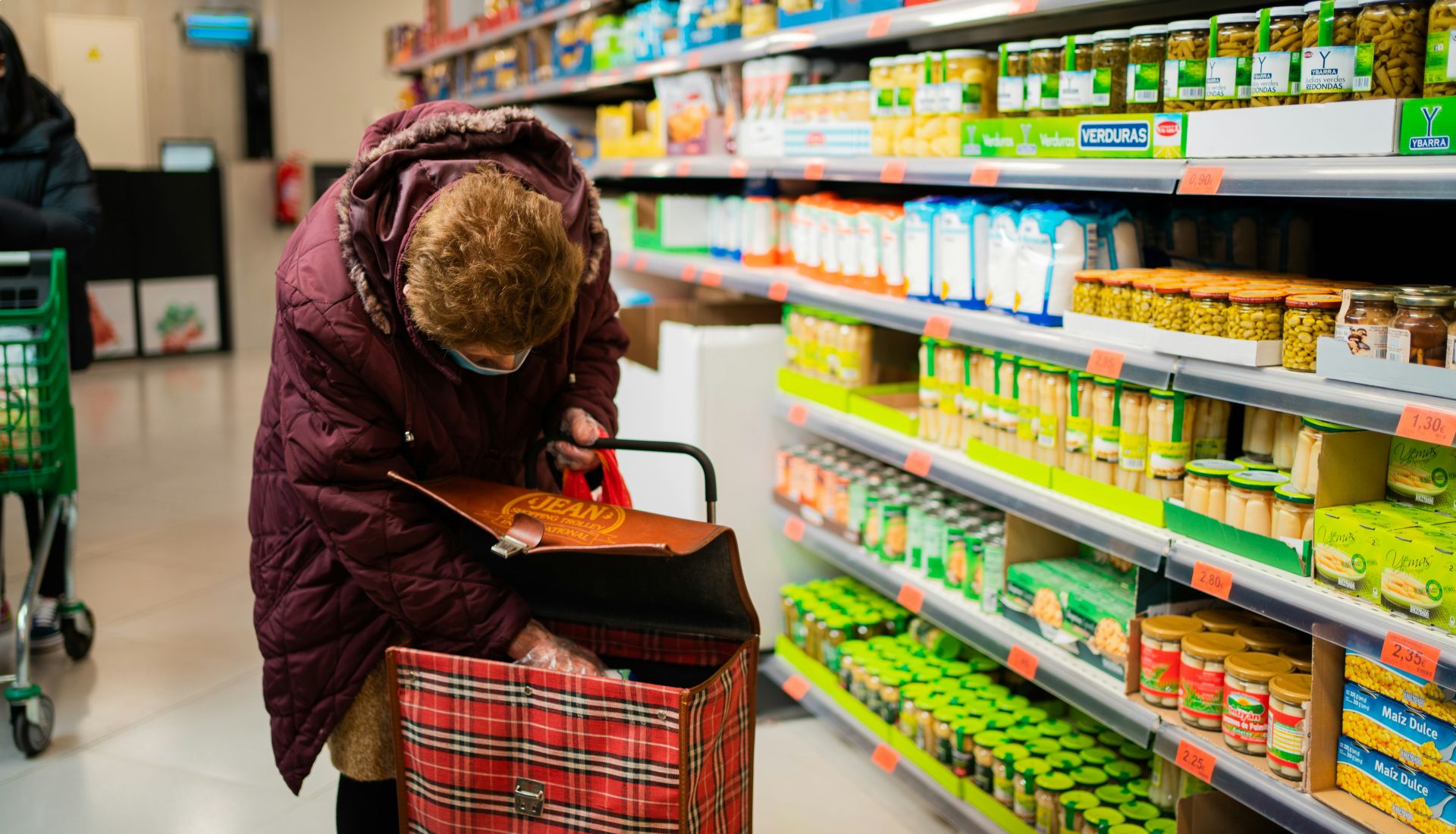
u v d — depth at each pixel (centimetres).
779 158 329
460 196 143
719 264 384
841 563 307
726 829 161
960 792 256
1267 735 187
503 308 139
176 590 413
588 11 478
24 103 382
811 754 299
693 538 150
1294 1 224
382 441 161
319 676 174
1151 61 206
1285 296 180
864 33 276
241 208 923
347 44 1048
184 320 905
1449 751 160
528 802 154
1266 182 176
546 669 152
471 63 658
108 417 684
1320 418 167
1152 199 263
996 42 320
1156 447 212
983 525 270
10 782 284
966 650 300
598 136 476
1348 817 172
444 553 162
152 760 295
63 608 345
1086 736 253
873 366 319
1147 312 204
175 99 1001
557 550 145
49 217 371
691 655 178
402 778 162
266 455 173
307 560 171
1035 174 225
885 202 327
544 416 195
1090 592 230
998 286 248
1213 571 190
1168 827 214
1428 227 227
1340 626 167
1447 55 156
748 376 337
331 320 154
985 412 259
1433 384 154
